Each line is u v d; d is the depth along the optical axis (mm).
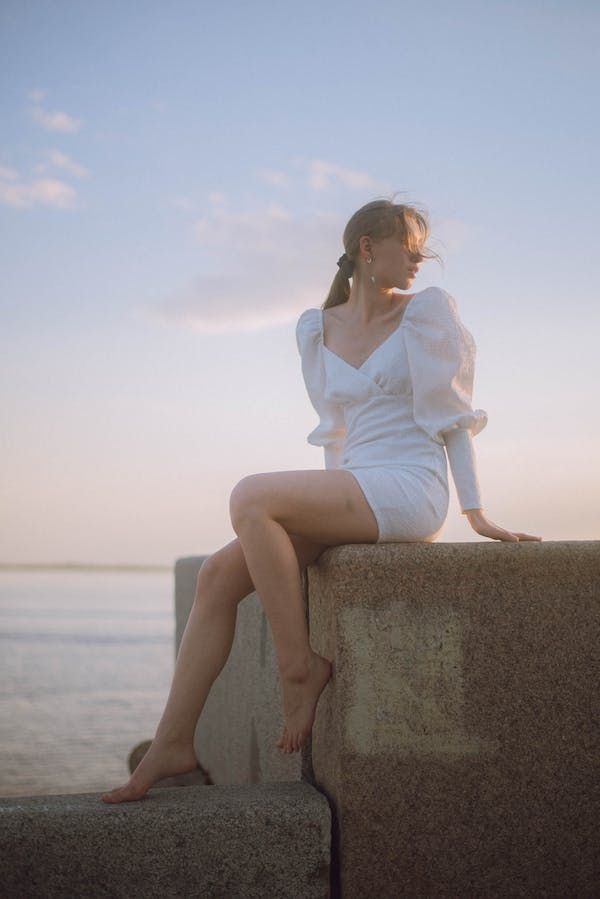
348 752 2137
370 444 2480
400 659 2172
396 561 2191
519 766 2176
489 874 2143
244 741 3523
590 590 2236
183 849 2029
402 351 2469
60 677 19797
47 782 8859
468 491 2406
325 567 2287
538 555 2230
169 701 2299
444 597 2197
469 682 2184
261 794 2207
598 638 2227
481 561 2213
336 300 2805
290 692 2215
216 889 2033
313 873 2070
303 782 2408
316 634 2422
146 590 93062
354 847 2109
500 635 2203
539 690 2199
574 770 2189
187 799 2150
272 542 2234
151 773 2199
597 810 2184
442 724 2166
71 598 69625
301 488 2264
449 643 2189
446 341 2434
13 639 31266
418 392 2424
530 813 2168
